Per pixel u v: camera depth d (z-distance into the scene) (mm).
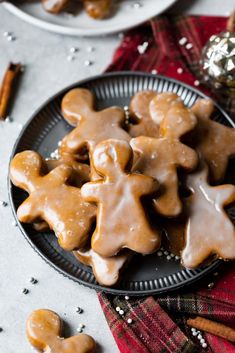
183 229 595
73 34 699
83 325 628
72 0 708
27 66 709
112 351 623
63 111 641
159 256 613
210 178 613
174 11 724
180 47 707
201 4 724
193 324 618
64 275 603
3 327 630
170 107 622
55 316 616
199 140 618
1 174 671
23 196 628
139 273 610
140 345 608
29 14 706
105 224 566
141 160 587
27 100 698
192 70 701
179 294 621
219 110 646
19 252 647
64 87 702
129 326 614
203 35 709
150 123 635
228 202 590
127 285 606
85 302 634
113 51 717
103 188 568
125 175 569
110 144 572
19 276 641
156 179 579
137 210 565
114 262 586
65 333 627
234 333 607
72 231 578
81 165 620
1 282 640
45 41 717
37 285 640
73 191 591
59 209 584
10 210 660
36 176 599
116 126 619
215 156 616
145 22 703
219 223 587
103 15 701
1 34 718
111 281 584
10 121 688
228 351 613
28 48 715
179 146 589
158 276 609
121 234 565
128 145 572
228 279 628
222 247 583
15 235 652
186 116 598
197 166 599
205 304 616
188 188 597
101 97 668
